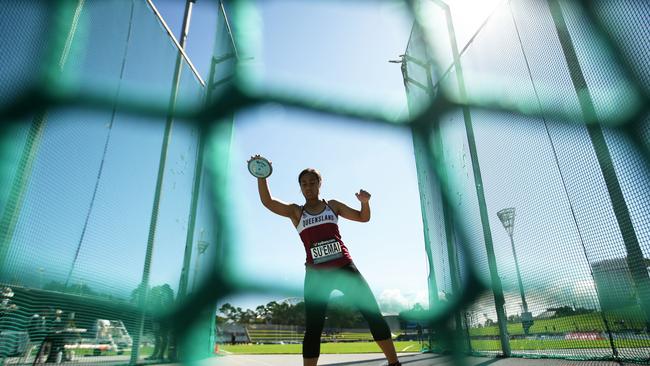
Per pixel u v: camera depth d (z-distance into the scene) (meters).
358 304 2.00
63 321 2.66
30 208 2.37
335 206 2.30
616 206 2.58
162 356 3.98
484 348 4.12
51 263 2.55
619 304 2.57
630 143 2.51
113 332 3.20
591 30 2.81
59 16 2.62
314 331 1.96
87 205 2.92
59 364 2.61
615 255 2.60
